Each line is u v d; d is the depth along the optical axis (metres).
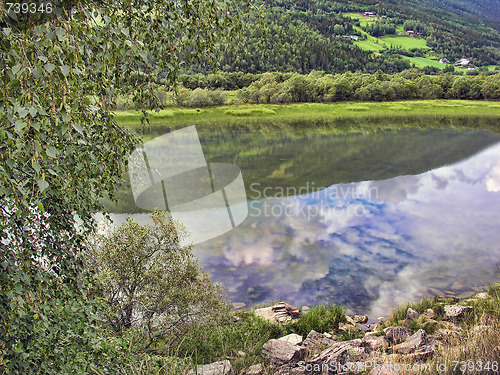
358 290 8.72
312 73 112.06
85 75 2.36
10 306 1.78
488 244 11.23
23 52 1.38
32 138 1.53
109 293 4.92
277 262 9.98
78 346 2.49
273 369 4.78
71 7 1.61
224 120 63.53
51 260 2.23
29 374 2.03
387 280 9.20
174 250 5.58
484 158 25.28
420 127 46.81
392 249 10.98
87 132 2.32
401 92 89.19
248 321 6.83
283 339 5.96
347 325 7.18
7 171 1.52
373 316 7.67
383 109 76.94
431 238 11.70
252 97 85.50
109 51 2.00
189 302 5.43
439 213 14.11
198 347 5.27
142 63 2.61
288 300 8.33
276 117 68.38
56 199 2.14
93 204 2.49
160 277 5.32
